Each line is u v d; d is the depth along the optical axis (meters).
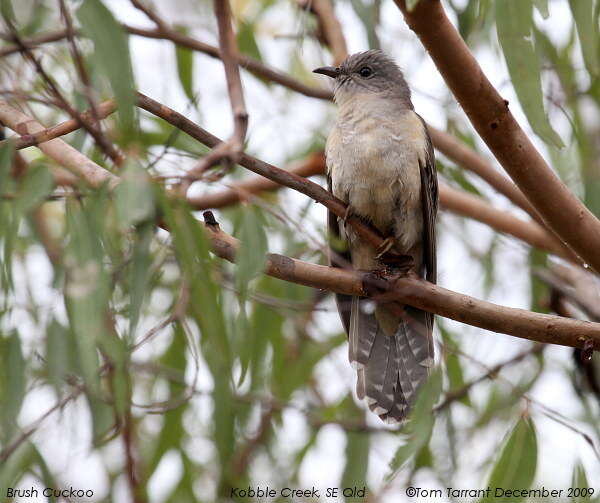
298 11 12.11
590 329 7.48
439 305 7.93
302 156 12.17
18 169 9.05
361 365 9.85
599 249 8.01
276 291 11.09
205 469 10.55
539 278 11.62
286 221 9.12
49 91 7.95
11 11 7.27
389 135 10.26
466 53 7.27
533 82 7.36
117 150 7.65
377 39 10.93
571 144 11.45
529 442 8.29
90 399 7.71
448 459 9.80
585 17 7.73
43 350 8.54
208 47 10.95
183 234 6.65
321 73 11.66
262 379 10.52
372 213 10.23
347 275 8.15
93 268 6.31
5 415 7.47
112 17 6.60
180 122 7.43
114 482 9.76
